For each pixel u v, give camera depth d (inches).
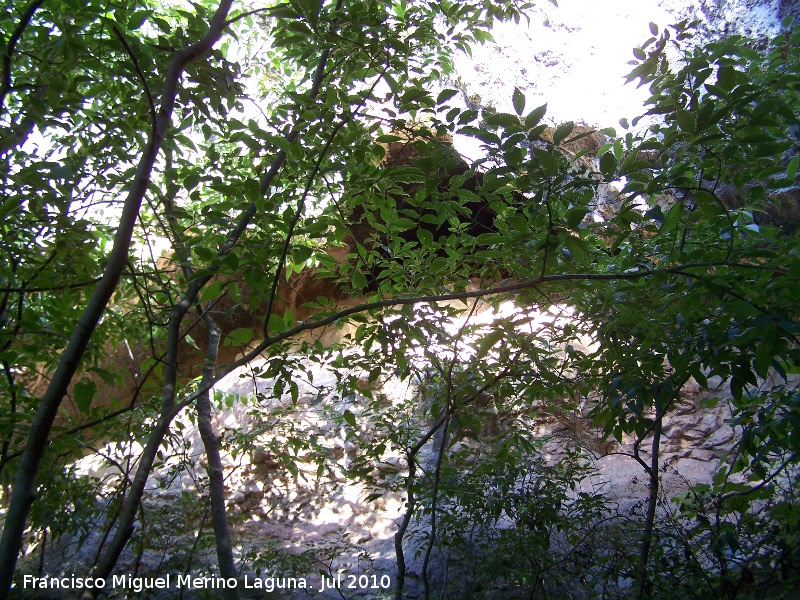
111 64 129.5
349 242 193.6
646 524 125.2
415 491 141.3
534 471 147.7
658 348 111.6
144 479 92.0
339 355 124.1
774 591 102.8
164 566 158.4
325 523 200.7
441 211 105.7
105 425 144.3
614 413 116.0
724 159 85.2
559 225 89.2
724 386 199.9
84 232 110.8
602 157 84.2
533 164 82.0
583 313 127.6
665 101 89.9
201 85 120.8
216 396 174.7
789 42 108.0
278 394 109.4
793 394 105.7
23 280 120.0
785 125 101.0
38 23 126.7
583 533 140.3
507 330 113.8
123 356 186.1
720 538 108.3
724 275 91.0
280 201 105.0
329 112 102.8
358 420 218.5
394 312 110.7
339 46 111.2
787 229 164.1
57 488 136.4
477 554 146.2
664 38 95.9
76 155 125.8
